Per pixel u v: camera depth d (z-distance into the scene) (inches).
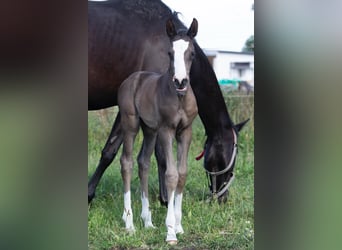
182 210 169.6
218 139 174.2
